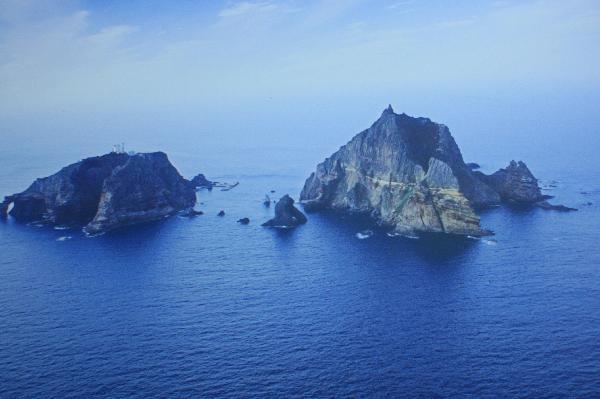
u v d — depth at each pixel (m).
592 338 151.88
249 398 129.62
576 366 138.25
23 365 148.00
